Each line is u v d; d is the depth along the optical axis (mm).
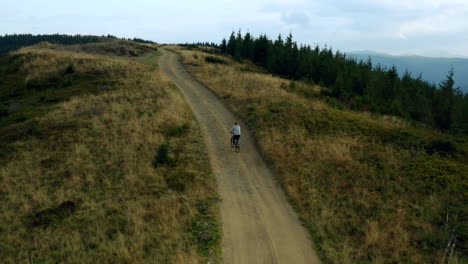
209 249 8492
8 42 190500
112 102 23359
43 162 14930
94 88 28031
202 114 23047
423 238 9281
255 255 8445
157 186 12383
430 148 16109
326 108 22828
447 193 11547
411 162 14133
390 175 13062
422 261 8297
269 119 19859
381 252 8727
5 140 17516
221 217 10320
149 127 18656
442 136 18109
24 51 43531
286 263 8195
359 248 8859
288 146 15891
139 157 15031
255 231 9633
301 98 26938
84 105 23109
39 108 23281
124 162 14641
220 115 23031
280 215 10672
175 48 77625
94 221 10375
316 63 51031
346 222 10164
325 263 8273
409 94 43750
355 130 18062
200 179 12883
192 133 18328
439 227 9852
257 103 23797
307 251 8766
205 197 11500
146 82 29641
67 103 23812
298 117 19969
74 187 12836
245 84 31250
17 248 9227
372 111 26969
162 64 47562
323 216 10367
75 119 19859
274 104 22922
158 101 23703
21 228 10141
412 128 20453
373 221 10039
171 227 9586
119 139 17172
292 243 9109
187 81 35156
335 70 48594
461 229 9469
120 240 9031
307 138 16891
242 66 53438
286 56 53531
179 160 14609
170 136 17641
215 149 16734
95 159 15156
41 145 16594
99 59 38938
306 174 13328
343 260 8242
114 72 33438
